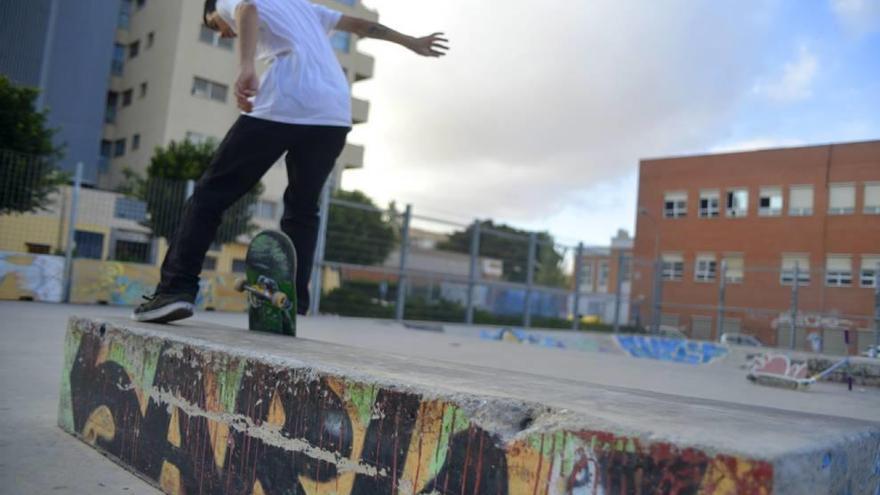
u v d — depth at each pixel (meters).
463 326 14.73
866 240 25.00
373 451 1.44
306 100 2.83
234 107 30.58
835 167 26.06
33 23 28.30
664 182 33.31
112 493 1.98
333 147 2.99
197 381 1.95
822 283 18.67
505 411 1.26
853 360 10.06
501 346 10.85
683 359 16.86
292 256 2.85
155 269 12.47
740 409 1.48
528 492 1.17
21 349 4.89
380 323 13.37
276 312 2.86
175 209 13.03
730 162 30.45
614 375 7.36
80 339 2.62
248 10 2.70
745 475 0.92
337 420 1.53
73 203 11.68
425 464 1.34
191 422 1.95
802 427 1.22
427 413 1.35
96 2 30.14
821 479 1.03
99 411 2.42
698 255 31.27
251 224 15.34
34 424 2.72
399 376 1.51
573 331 17.48
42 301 11.20
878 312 14.66
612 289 23.39
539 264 17.64
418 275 14.89
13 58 27.78
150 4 31.31
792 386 7.97
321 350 2.06
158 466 2.06
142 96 30.73
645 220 33.72
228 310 13.07
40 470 2.13
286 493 1.62
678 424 1.12
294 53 2.86
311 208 3.09
